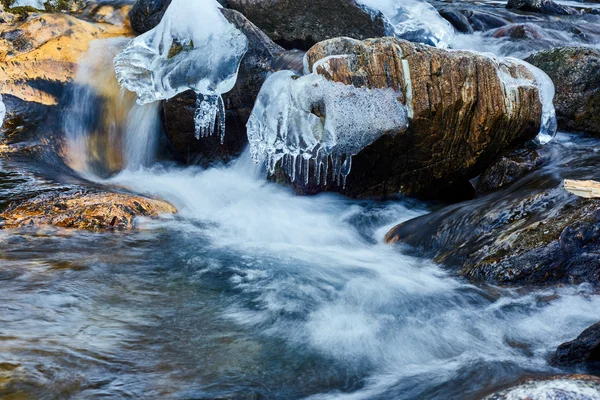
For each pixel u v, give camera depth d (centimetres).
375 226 649
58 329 418
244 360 390
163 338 414
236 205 695
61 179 716
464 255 507
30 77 789
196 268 534
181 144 778
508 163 630
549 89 665
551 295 452
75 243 569
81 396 347
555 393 279
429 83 620
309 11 815
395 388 360
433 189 684
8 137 753
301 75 664
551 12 1272
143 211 638
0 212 602
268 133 634
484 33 1091
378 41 625
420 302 466
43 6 939
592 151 638
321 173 695
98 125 798
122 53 738
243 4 832
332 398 352
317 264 548
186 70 713
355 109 613
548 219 492
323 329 431
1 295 462
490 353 393
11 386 351
